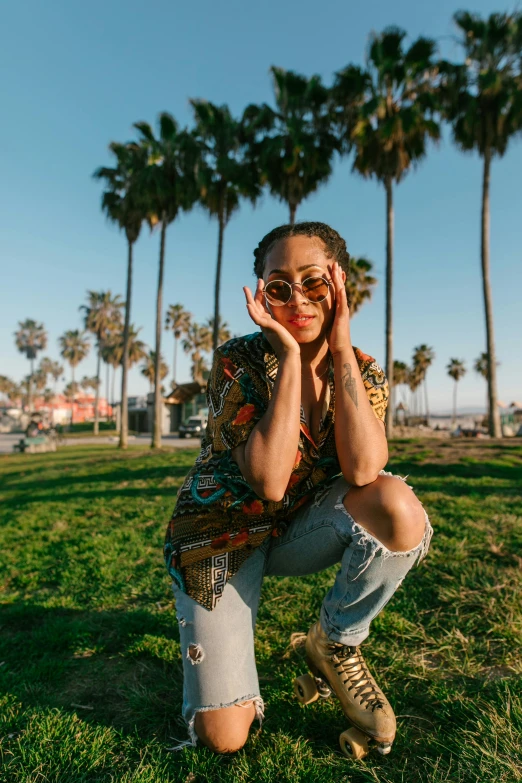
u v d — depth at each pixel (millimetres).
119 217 21703
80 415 103688
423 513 1498
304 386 1646
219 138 18500
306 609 2678
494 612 2488
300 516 1693
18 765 1596
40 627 2764
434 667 2076
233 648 1562
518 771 1441
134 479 10367
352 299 25969
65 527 5633
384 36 15625
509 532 3984
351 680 1622
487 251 17172
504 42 16422
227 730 1527
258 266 1763
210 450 1697
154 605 2967
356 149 16281
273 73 17234
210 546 1595
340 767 1521
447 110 17078
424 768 1504
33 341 86500
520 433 33062
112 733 1740
